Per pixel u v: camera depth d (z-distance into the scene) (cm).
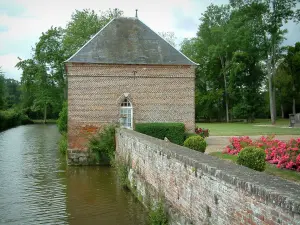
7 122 5656
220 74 5869
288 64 5384
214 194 595
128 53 2086
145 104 2073
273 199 426
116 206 1162
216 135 2864
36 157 2323
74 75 1986
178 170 783
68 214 1094
